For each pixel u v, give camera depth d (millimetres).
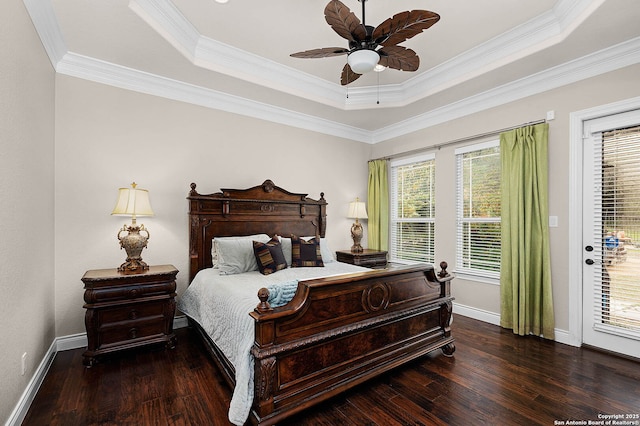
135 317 2674
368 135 5258
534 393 2115
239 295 2258
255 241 3297
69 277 2814
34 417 1827
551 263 3090
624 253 2686
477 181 3811
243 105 3887
